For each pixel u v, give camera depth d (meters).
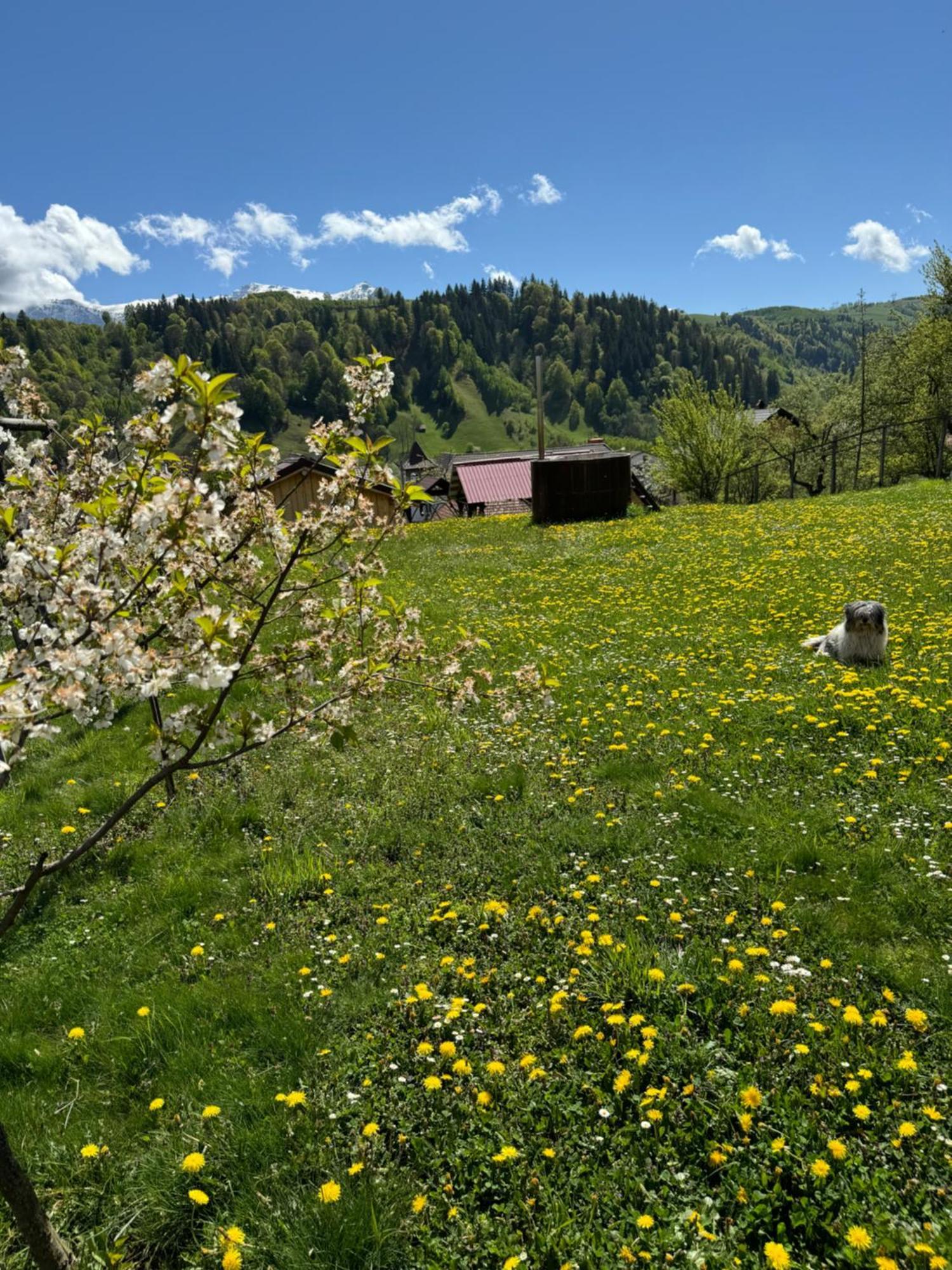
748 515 24.41
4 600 3.03
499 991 4.66
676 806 6.61
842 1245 2.95
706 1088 3.73
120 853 6.93
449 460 105.38
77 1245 3.36
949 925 4.80
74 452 5.06
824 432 59.12
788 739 7.75
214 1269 3.24
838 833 5.94
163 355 2.58
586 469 28.84
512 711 4.84
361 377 3.40
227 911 5.99
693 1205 3.21
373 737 8.97
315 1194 3.45
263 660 3.39
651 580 16.50
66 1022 4.95
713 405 48.09
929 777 6.55
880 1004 4.25
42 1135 3.99
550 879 5.81
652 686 9.86
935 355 42.62
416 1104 3.90
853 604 9.77
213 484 3.17
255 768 8.26
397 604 4.05
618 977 4.55
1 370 4.45
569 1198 3.31
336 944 5.38
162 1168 3.65
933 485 25.45
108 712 2.86
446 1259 3.14
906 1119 3.47
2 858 6.99
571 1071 3.93
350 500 3.42
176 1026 4.66
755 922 5.01
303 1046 4.39
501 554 22.39
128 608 3.04
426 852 6.50
